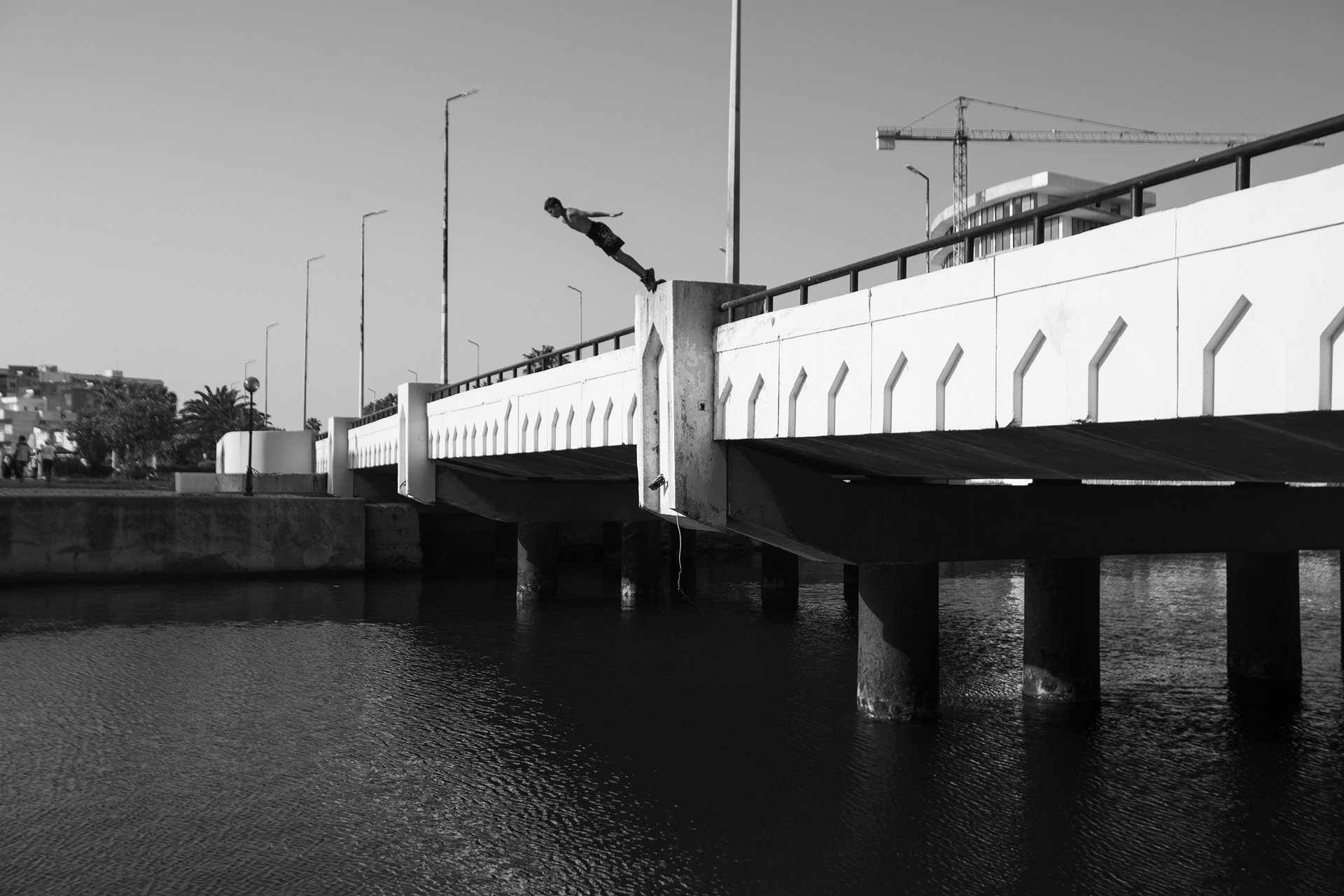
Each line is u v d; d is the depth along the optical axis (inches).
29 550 1556.3
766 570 1549.0
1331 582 1653.5
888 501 697.0
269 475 2319.1
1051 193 4544.8
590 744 749.3
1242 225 336.5
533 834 585.3
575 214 646.5
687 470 650.8
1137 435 426.9
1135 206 380.2
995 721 786.8
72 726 815.1
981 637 1186.0
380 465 1830.7
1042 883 512.4
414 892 516.4
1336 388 314.0
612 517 1515.7
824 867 532.4
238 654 1090.1
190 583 1633.9
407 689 932.6
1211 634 1191.6
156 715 847.1
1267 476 525.3
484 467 1469.0
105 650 1106.7
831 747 725.3
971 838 564.7
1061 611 839.7
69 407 6190.9
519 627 1263.5
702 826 589.9
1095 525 733.3
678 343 652.7
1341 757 698.8
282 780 684.7
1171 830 573.3
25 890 523.2
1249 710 822.5
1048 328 412.5
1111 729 762.8
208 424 4571.9
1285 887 506.3
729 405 645.9
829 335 547.8
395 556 1859.0
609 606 1459.2
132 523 1612.9
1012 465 581.9
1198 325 351.6
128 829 601.9
